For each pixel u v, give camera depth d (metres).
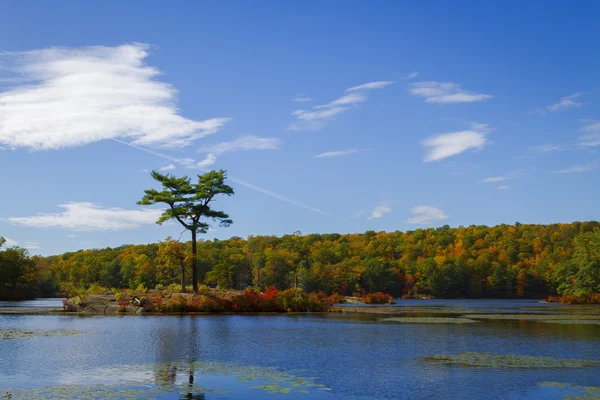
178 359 30.06
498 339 39.94
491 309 94.31
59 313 71.44
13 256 144.75
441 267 195.62
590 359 30.09
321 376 25.27
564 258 187.12
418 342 38.16
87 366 27.64
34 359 29.88
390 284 191.50
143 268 130.62
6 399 20.58
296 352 32.91
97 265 177.12
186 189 79.25
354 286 186.50
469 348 34.84
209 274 96.25
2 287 142.38
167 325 51.66
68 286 118.69
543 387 22.92
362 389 22.58
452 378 24.81
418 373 26.03
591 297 129.25
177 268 121.19
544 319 62.41
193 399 20.75
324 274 176.62
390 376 25.31
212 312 73.56
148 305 72.81
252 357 30.83
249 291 79.44
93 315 67.75
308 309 78.56
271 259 178.75
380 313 77.25
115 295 75.31
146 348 34.50
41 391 21.98
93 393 21.62
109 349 33.91
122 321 56.69
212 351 33.22
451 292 191.75
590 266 135.38
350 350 33.88
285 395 21.52
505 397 21.27
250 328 48.88
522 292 186.88
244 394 21.62
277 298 77.56
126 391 22.00
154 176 79.50
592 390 22.36
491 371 26.55
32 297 150.00
